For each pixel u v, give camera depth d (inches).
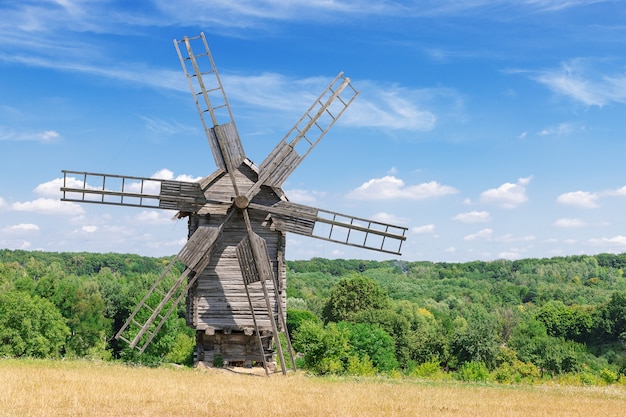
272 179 1513.3
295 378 1419.8
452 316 7130.9
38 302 2994.6
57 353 3024.1
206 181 1497.3
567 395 1402.6
